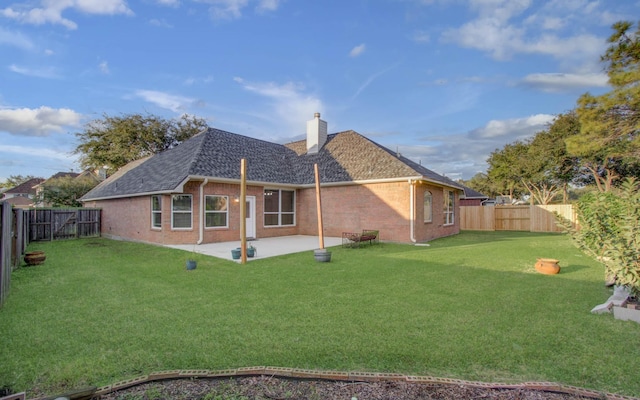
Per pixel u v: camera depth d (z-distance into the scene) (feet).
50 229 55.98
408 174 48.08
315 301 18.70
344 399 9.25
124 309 17.42
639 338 13.34
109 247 44.80
